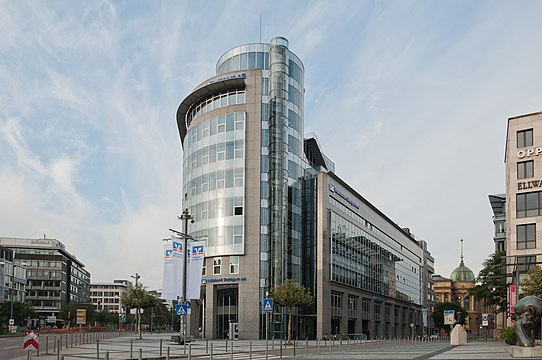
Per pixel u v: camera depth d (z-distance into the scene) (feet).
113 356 95.35
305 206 241.55
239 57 235.61
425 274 444.96
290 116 234.38
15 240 570.46
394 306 346.33
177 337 159.53
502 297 247.29
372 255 308.40
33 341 69.05
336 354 112.37
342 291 254.88
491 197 370.73
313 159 288.10
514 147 183.52
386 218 345.51
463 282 556.10
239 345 154.30
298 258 233.14
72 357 91.40
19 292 459.73
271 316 213.25
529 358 88.58
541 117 180.14
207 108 236.22
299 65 243.40
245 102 226.38
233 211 218.59
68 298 575.38
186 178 244.01
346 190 274.16
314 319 234.99
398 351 127.85
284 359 93.50
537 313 95.71
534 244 174.70
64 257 556.51
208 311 216.74
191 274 128.47
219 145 226.38
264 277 213.87
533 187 177.68
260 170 221.25
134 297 198.08
